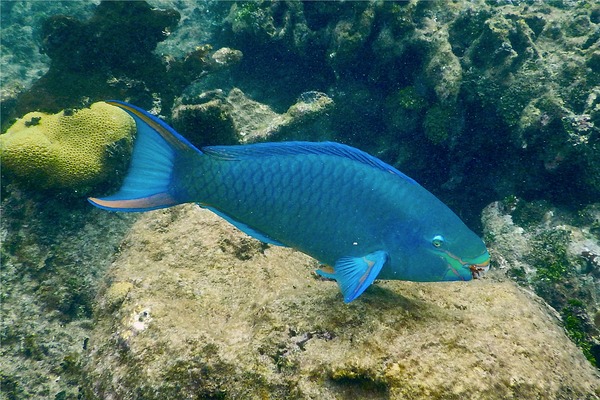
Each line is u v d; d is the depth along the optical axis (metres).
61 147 1.13
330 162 0.56
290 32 1.58
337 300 0.65
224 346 0.63
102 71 1.27
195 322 0.67
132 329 0.66
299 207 0.57
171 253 0.78
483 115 1.36
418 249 0.58
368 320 0.62
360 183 0.57
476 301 0.68
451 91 1.31
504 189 1.39
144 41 1.31
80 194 1.15
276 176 0.56
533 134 1.23
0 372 0.92
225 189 0.56
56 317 1.04
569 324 0.83
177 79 1.38
